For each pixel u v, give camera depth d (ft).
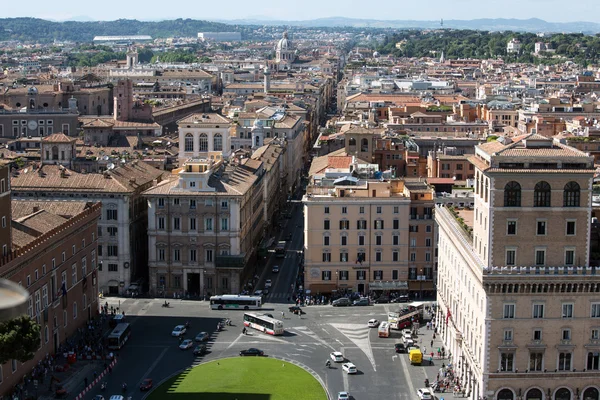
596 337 531.09
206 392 565.94
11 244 592.19
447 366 625.00
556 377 531.50
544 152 528.63
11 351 496.64
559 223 526.16
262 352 642.63
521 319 526.57
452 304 643.45
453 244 636.89
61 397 553.23
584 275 520.83
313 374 602.85
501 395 532.32
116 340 647.56
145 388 569.23
